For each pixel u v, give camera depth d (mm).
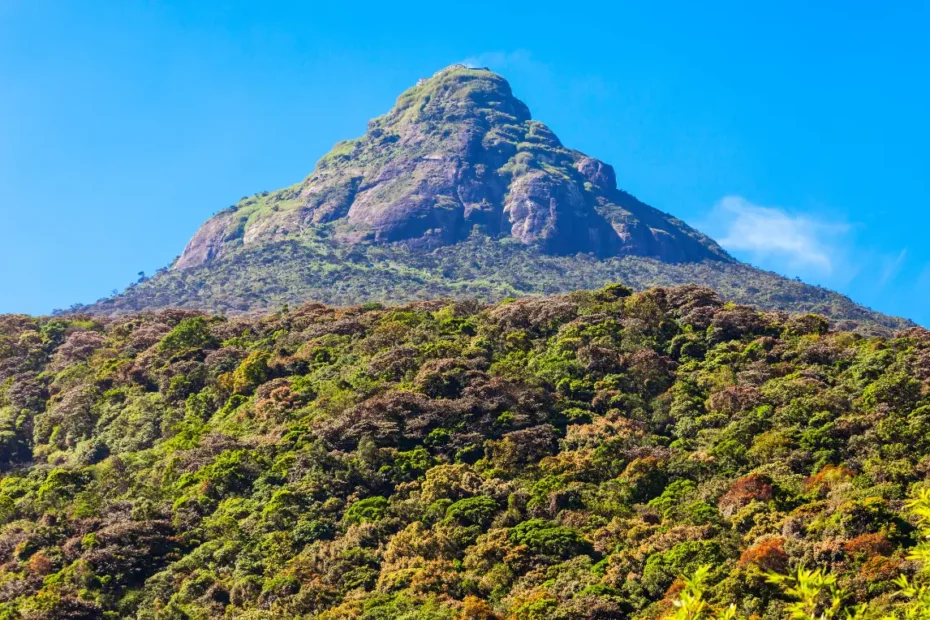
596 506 83062
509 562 76000
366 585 75875
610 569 73188
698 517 78250
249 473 92188
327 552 80312
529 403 100625
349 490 88312
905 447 85188
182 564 80688
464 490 86625
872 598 63656
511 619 68188
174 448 101312
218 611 75062
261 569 79562
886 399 94562
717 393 101875
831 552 68625
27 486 96750
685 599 27984
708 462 89125
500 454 92312
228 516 86000
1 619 73812
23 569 81500
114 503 89750
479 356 111625
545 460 91000
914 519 71812
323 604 73750
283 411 104375
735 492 80688
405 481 89375
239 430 103812
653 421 100750
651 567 71562
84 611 74938
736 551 72000
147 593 77938
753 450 89375
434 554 78312
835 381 102938
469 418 98000
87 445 107750
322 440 95062
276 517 84562
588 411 101750
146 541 83062
